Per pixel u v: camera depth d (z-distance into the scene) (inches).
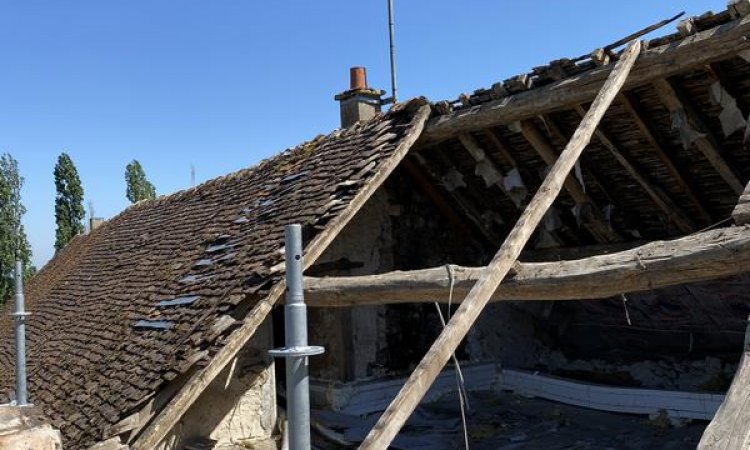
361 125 332.2
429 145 297.3
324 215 261.0
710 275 148.6
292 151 372.5
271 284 234.7
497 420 324.2
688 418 306.2
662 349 366.9
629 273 160.6
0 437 128.9
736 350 337.4
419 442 290.5
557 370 400.2
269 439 265.7
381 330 353.1
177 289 297.6
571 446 277.7
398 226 352.2
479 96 268.7
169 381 220.4
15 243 917.8
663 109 229.0
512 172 289.0
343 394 333.7
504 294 189.0
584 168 272.5
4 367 394.0
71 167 1135.6
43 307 489.4
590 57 223.0
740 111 210.4
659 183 264.2
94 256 533.3
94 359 289.9
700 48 193.6
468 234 370.0
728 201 255.4
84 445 214.7
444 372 374.3
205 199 431.2
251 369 265.3
